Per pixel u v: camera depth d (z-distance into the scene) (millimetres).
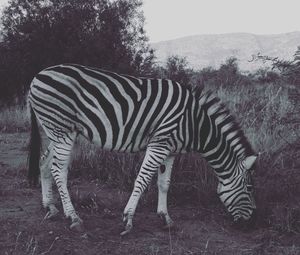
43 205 4953
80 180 6344
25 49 13172
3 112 12617
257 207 4941
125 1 13656
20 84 13398
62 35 13031
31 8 13250
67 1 13312
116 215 4953
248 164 4516
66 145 4590
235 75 13688
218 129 4621
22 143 9086
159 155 4453
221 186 4742
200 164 5820
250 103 8070
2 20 13570
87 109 4457
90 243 4180
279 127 6668
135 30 13883
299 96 5199
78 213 4957
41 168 4945
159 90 4512
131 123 4453
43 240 4184
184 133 4508
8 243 4086
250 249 4184
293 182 5191
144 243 4246
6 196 5523
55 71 4535
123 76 4559
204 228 4680
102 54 13070
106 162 6496
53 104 4516
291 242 4352
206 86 11312
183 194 5562
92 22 13289
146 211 5152
